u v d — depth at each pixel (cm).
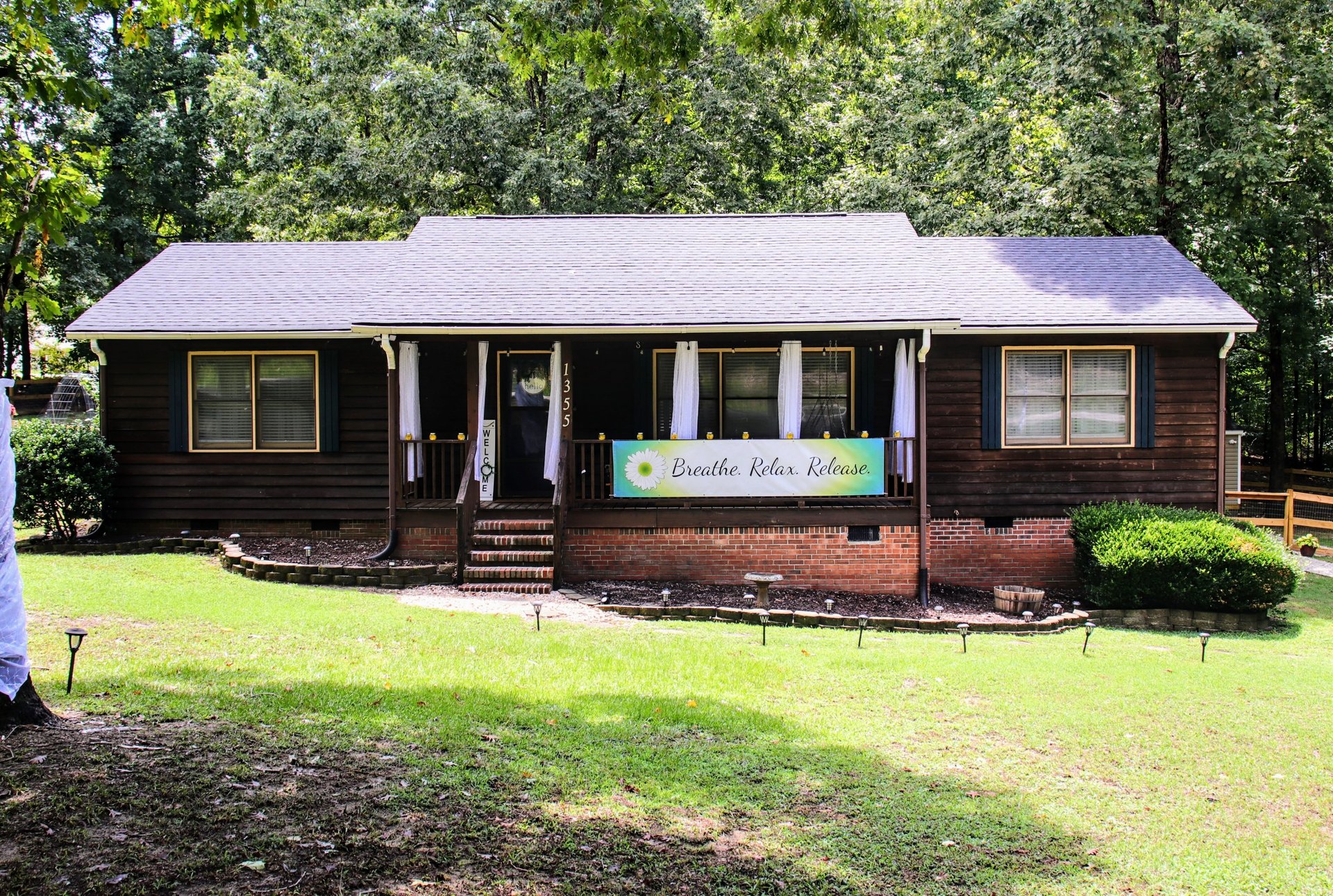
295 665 846
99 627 948
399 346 1491
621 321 1383
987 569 1568
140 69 2930
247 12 888
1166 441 1577
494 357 1603
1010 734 794
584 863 511
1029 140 2564
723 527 1445
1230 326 1510
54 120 1831
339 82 2584
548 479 1480
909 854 563
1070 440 1568
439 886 472
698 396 1492
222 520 1630
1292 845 611
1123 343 1561
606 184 2714
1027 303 1557
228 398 1623
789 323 1382
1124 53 2059
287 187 2534
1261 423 3378
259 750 623
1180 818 647
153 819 512
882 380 1568
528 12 1008
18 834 485
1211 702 911
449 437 1630
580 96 2630
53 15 842
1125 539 1396
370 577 1336
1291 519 2014
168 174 2933
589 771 638
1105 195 2200
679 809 592
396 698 759
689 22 2505
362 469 1617
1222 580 1345
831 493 1430
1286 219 2400
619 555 1441
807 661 985
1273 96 2184
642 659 942
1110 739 794
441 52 2609
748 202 2834
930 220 2500
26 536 1680
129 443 1627
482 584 1340
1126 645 1206
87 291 2664
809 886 511
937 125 2645
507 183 2389
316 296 1656
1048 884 540
